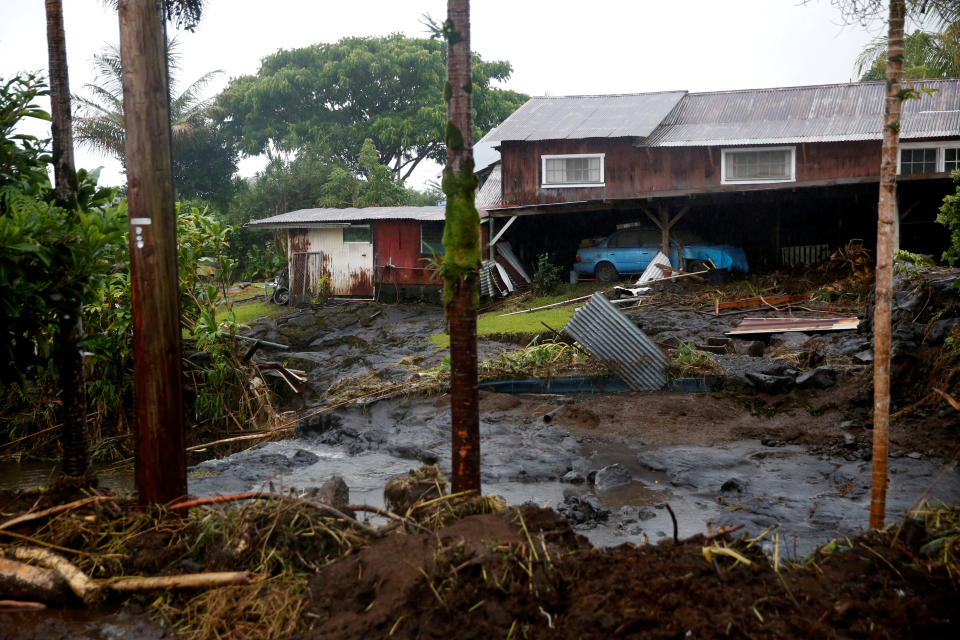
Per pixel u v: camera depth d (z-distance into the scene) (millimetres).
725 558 4348
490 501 5363
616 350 11375
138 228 5309
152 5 5219
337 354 16969
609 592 3918
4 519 5559
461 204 5207
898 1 4676
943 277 9828
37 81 6820
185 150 38375
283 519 5008
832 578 4059
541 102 25469
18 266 5621
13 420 11070
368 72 41312
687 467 7992
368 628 3842
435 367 13023
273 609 4273
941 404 8625
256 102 40094
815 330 13016
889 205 4762
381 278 22672
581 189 21984
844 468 7621
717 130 21453
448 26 5055
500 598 3926
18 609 4621
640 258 20922
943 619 3625
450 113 5141
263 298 25203
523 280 22500
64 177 6516
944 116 19578
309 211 25219
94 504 5500
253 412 12203
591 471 7988
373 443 9766
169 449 5469
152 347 5371
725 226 22109
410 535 4645
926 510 4965
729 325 14633
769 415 9664
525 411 10586
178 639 4215
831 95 22391
